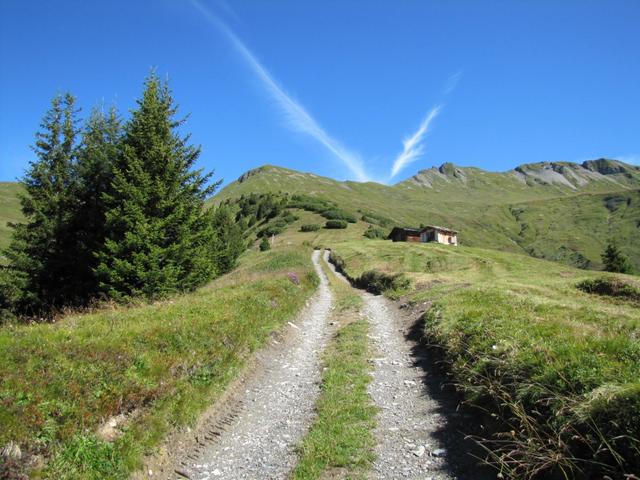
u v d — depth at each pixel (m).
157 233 24.45
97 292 26.31
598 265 184.88
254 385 12.84
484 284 28.62
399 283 32.56
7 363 8.97
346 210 181.25
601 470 5.99
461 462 7.83
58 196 28.81
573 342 9.41
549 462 6.44
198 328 13.55
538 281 33.09
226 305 17.44
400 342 17.28
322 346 17.38
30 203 29.31
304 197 185.25
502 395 8.65
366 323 20.81
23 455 7.05
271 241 114.25
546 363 8.55
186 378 10.97
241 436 9.88
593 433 6.38
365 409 10.58
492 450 7.87
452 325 14.60
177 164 27.70
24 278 26.61
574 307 16.59
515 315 13.91
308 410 11.05
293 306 23.02
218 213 68.62
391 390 11.98
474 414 9.43
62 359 9.54
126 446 8.16
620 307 21.92
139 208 24.38
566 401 7.17
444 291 25.19
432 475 7.56
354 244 86.75
